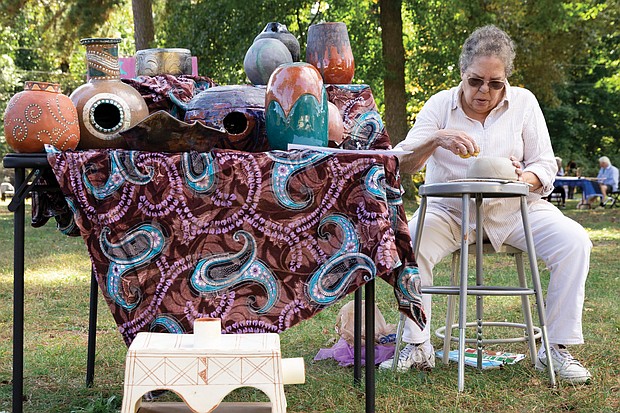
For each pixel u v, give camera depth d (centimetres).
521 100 387
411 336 368
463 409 310
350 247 247
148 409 222
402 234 256
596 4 1895
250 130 280
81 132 264
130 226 243
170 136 244
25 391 329
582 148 3944
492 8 1758
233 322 244
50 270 805
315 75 272
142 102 276
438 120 393
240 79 1767
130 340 242
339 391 328
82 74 2928
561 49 1870
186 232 244
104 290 242
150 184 243
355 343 345
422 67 2080
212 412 222
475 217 377
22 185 251
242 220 245
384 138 336
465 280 338
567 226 361
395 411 304
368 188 246
